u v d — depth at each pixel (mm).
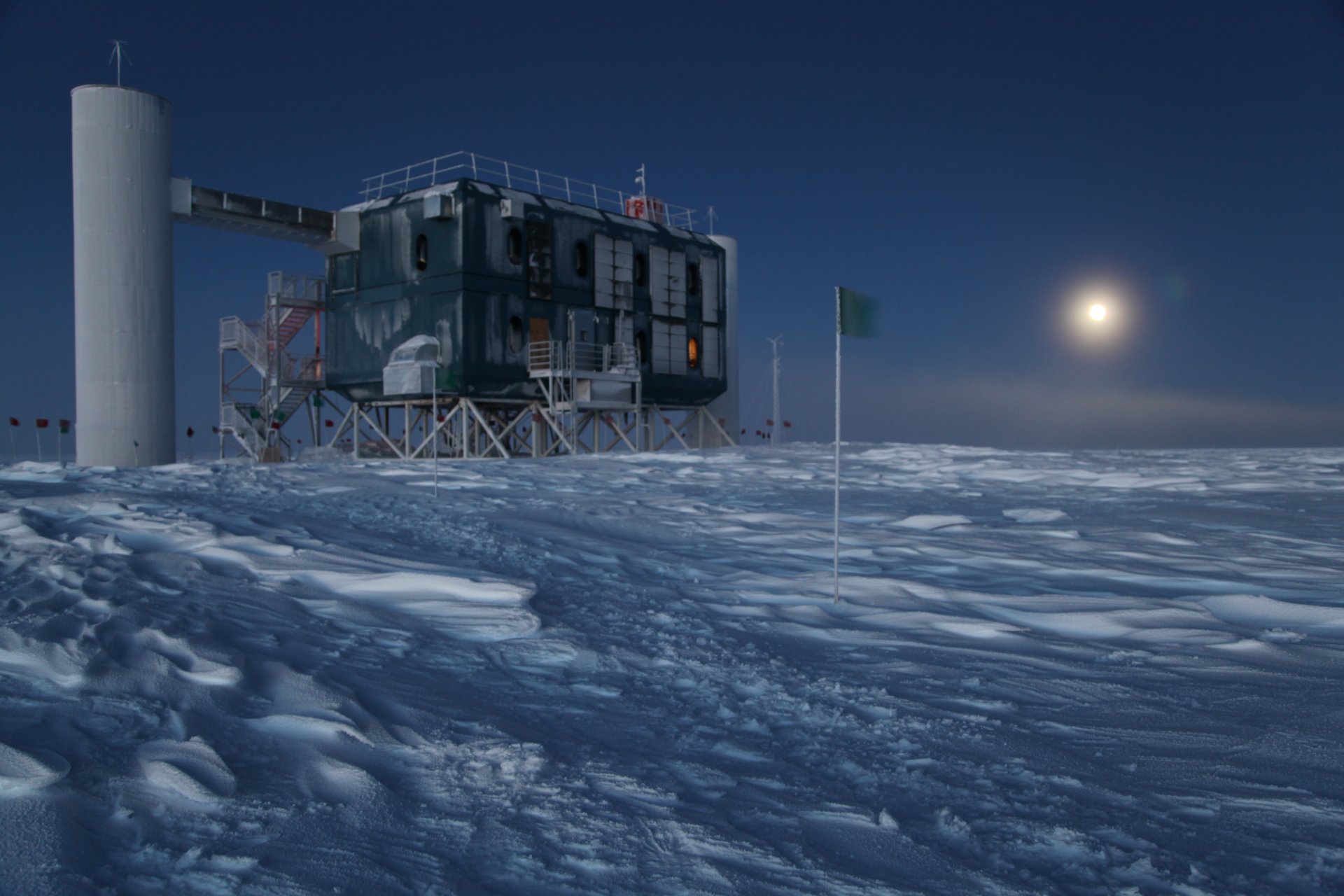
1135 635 5441
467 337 25688
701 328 32562
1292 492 14664
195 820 2625
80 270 22266
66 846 2359
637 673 4570
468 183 25938
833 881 2449
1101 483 16438
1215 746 3518
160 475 13273
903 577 7410
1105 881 2463
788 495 14219
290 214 26203
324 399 30844
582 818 2801
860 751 3486
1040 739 3629
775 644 5219
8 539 5973
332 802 2818
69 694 3430
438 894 2301
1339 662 4805
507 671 4504
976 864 2566
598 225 29188
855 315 6246
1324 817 2857
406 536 8141
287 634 4613
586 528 9766
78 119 22094
